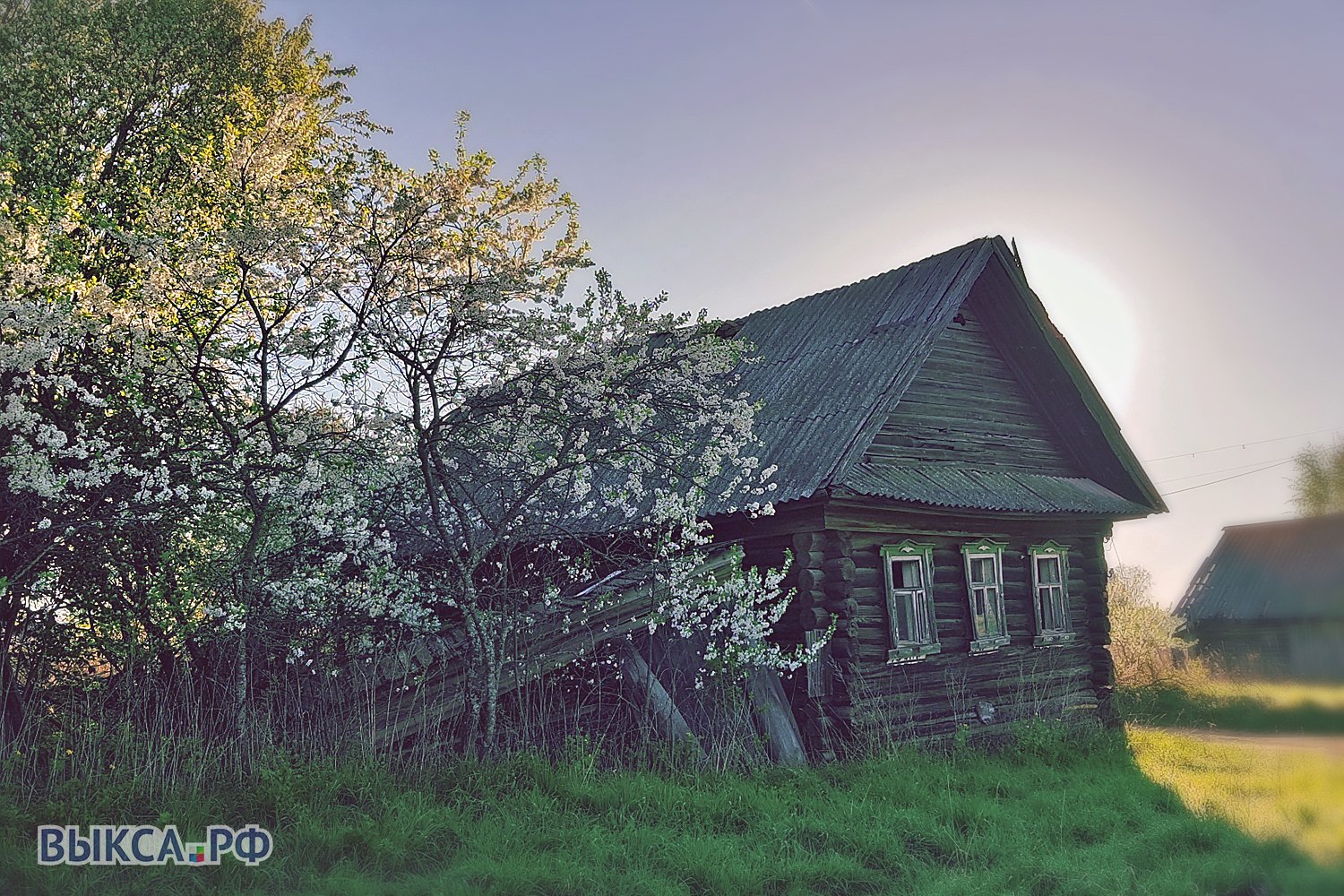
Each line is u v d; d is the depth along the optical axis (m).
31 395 8.38
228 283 8.54
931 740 11.49
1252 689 11.10
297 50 13.37
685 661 10.45
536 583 10.38
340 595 8.88
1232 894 6.20
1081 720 13.21
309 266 8.05
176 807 6.89
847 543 11.25
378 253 8.20
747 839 7.28
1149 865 7.06
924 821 7.81
